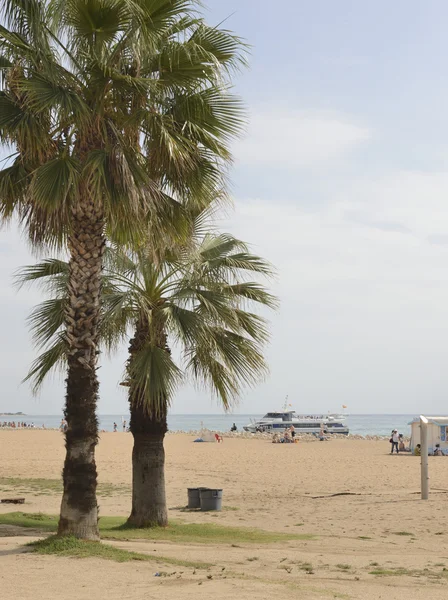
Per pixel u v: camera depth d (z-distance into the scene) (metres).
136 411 14.94
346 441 71.44
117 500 21.61
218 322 14.17
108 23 10.55
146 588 7.54
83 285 10.79
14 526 14.22
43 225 10.94
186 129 11.46
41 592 7.26
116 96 11.12
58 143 11.01
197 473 32.09
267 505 20.61
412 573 9.73
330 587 8.13
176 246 12.59
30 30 10.47
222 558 10.57
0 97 10.35
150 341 13.80
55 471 32.16
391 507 19.78
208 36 11.27
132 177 10.29
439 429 45.25
